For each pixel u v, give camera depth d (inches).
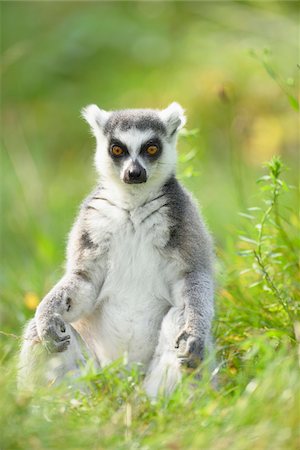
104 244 432.8
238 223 609.3
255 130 906.7
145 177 432.1
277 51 953.5
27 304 548.7
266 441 311.4
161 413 344.8
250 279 494.3
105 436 324.5
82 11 1263.5
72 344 417.7
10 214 815.7
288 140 900.6
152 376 411.5
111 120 474.6
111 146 459.8
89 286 430.9
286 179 646.5
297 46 951.0
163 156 457.1
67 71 1213.1
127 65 1192.2
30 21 1269.7
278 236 494.0
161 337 422.3
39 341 414.6
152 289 430.9
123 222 431.8
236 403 341.7
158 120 468.1
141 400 364.5
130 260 431.2
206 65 1061.1
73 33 1225.4
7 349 453.1
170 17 1216.2
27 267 676.7
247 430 318.0
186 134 524.4
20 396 341.7
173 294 431.5
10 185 871.7
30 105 1176.8
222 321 463.2
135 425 340.5
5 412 326.6
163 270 432.1
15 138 1059.9
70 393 378.0
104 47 1222.3
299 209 532.7
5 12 1286.9
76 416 344.8
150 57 1166.3
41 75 1212.5
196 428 327.0
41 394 354.6
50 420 332.2
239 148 773.3
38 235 699.4
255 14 1009.5
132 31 1219.2
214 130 949.8
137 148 453.1
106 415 347.6
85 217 442.0
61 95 1175.0
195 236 430.9
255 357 418.9
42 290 571.2
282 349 368.8
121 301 432.8
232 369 427.8
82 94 1166.3
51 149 1087.6
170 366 402.9
